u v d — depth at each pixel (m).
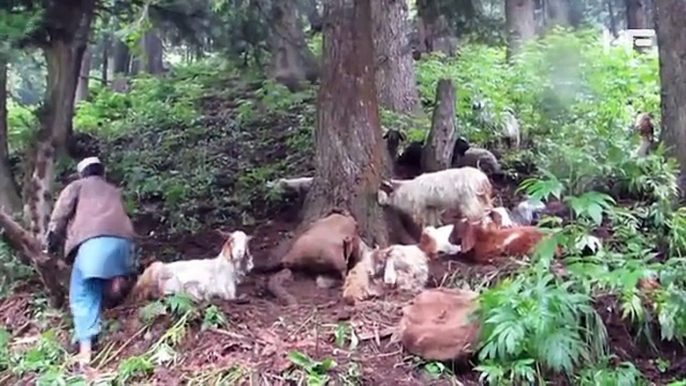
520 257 6.38
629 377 5.09
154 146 12.04
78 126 13.82
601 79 12.12
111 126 13.64
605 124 9.95
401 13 11.91
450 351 5.23
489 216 6.80
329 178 7.38
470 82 12.48
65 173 10.27
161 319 5.88
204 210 8.98
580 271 5.57
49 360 5.81
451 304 5.44
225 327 5.76
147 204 9.61
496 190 8.51
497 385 4.98
